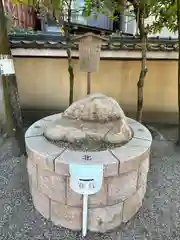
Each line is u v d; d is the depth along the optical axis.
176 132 4.23
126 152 1.94
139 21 3.30
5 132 3.92
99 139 2.06
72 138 2.07
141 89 3.64
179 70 3.46
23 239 1.91
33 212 2.20
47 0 3.21
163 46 3.98
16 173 2.84
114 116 2.19
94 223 1.95
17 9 4.63
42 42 3.98
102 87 4.48
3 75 3.01
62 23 3.64
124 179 1.91
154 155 3.35
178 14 3.17
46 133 2.21
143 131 2.37
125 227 2.04
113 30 5.44
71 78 3.84
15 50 3.95
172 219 2.15
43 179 1.98
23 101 4.61
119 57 4.05
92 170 1.71
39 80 4.48
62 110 4.65
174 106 4.58
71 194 1.89
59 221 2.03
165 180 2.75
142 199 2.31
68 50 3.66
